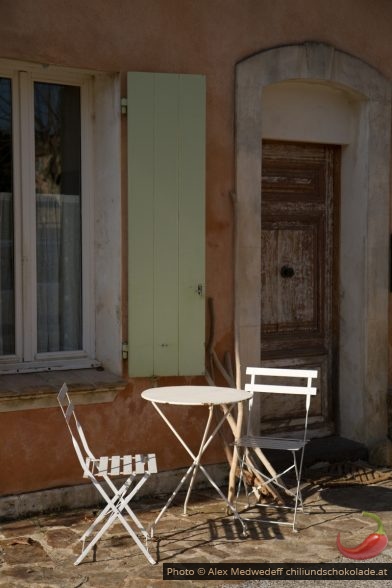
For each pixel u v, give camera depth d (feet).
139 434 18.65
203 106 18.65
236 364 19.24
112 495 18.25
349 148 22.34
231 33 19.44
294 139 21.38
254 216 19.89
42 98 18.54
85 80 18.76
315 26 20.67
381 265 22.22
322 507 18.10
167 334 18.57
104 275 18.94
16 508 17.16
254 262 19.94
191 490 19.13
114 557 15.06
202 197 18.74
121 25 18.07
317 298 22.71
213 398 15.96
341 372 22.84
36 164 18.56
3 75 17.90
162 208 18.42
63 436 17.72
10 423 17.13
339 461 21.47
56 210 18.89
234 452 18.07
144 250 18.30
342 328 22.79
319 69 20.63
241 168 19.61
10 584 13.85
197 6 18.95
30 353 18.56
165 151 18.39
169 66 18.69
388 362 22.56
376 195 22.00
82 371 18.81
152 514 17.47
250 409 18.25
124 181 18.31
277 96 21.02
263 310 21.75
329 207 22.76
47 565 14.69
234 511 16.49
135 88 18.06
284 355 22.08
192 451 19.27
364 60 21.52
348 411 22.67
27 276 18.43
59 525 16.76
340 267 22.77
